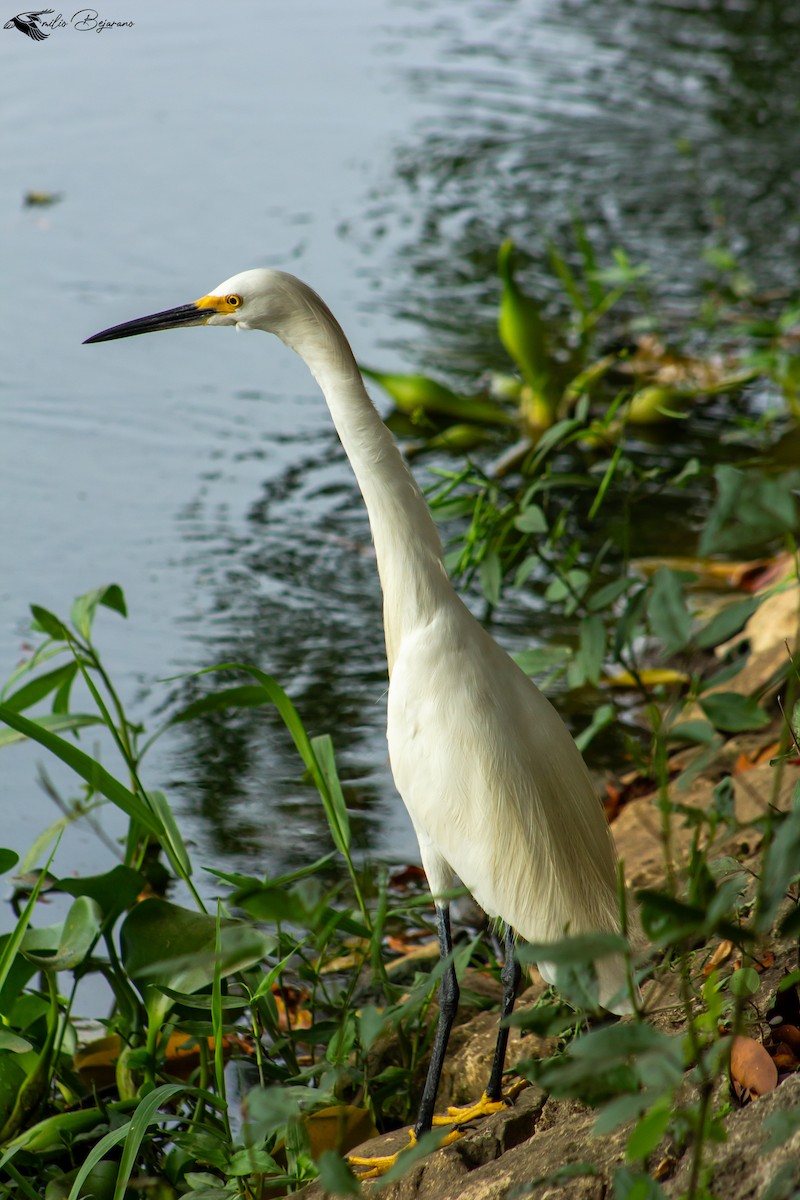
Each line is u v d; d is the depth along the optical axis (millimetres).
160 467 13273
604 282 17188
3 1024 6059
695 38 26859
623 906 3668
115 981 6523
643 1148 2977
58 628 7629
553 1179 3535
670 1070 2982
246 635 10852
